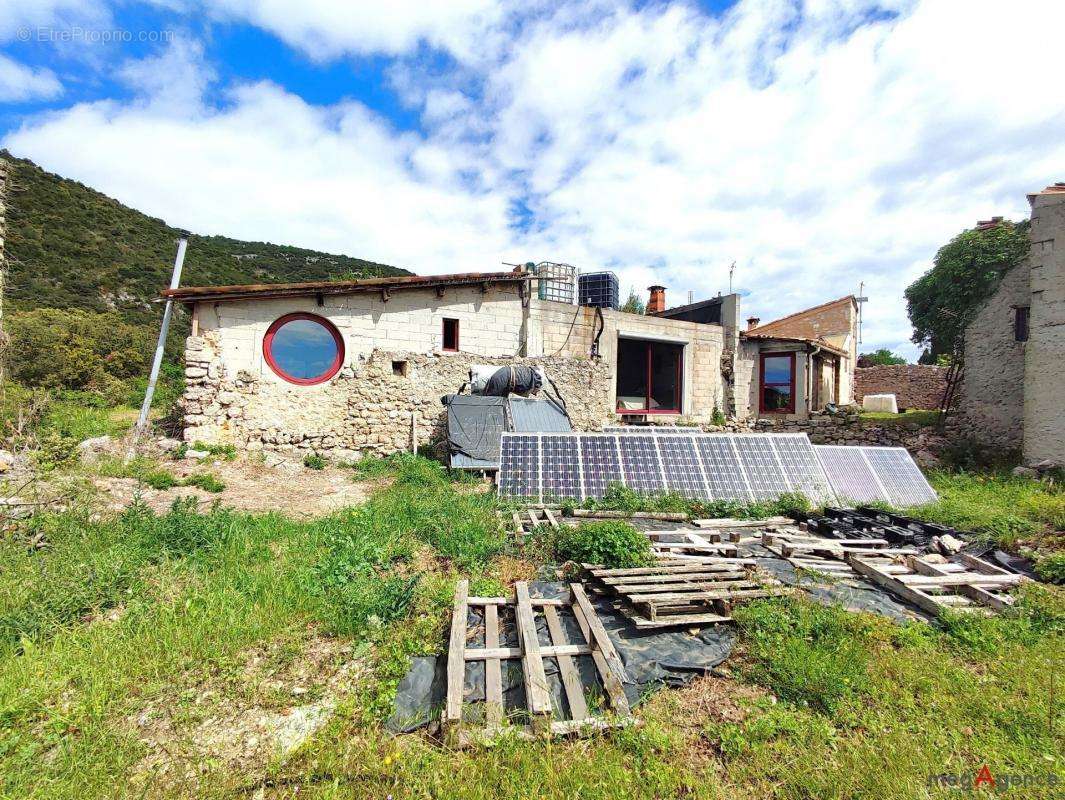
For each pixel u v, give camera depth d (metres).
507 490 6.64
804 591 3.90
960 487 7.77
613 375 12.02
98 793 1.98
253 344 8.48
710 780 2.10
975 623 3.46
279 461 8.07
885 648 3.11
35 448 6.09
